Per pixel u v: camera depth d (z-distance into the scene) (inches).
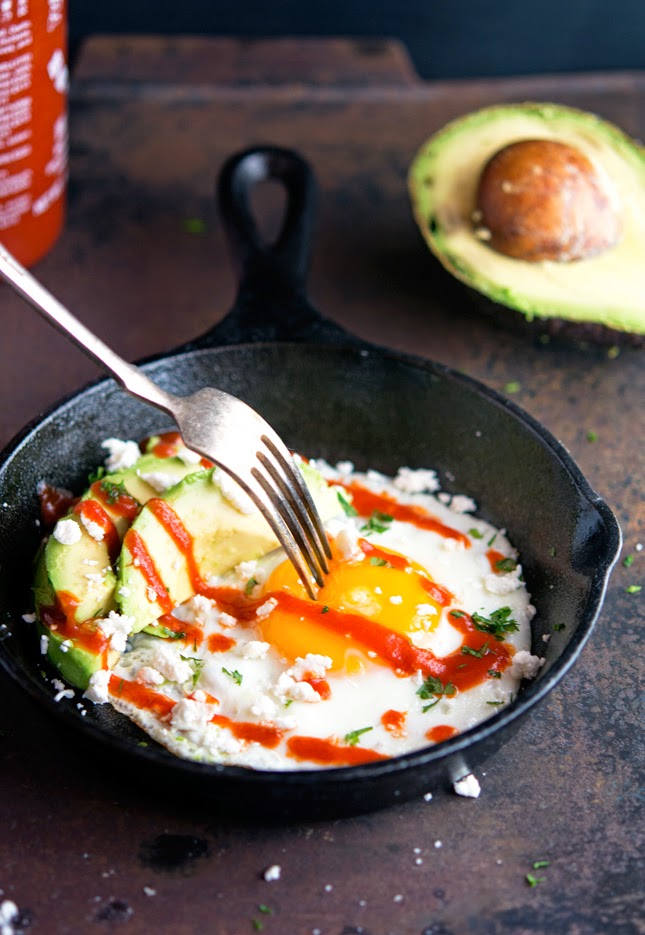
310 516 21.2
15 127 24.8
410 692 20.6
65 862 19.8
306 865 19.8
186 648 21.0
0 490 21.3
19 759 20.7
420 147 30.3
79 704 20.6
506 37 39.8
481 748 19.2
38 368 25.6
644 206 25.8
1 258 20.6
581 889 19.7
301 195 25.1
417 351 26.2
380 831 20.1
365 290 27.3
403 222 28.7
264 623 21.0
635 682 21.7
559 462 21.7
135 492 21.6
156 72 31.4
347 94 31.3
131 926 19.3
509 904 19.6
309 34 39.0
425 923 19.4
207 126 30.4
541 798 20.5
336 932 19.3
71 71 31.5
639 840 20.1
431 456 23.5
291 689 20.4
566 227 24.8
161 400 21.1
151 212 28.6
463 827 20.2
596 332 24.5
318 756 20.0
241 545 21.6
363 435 23.8
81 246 27.8
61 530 21.0
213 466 21.8
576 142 26.4
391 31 39.3
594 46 40.3
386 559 21.6
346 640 20.8
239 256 24.4
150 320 26.6
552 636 20.9
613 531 20.6
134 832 20.1
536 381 25.8
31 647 21.0
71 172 29.1
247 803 19.2
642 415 25.4
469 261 25.1
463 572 22.0
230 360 23.2
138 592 20.8
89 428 22.7
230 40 32.4
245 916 19.4
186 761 18.8
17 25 23.7
